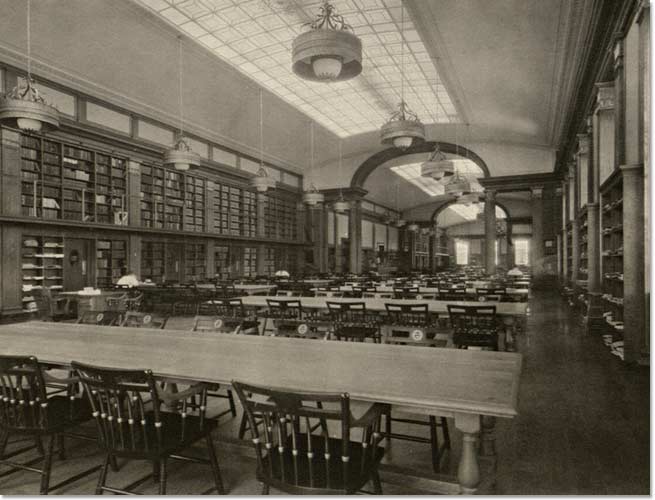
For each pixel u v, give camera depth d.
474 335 4.18
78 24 8.66
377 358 2.61
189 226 13.45
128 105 11.19
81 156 10.03
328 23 5.96
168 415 2.63
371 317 5.39
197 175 13.83
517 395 1.89
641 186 5.11
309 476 1.91
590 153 8.59
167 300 9.25
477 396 1.88
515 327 5.06
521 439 3.16
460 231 40.84
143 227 11.10
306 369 2.35
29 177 8.81
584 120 9.79
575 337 7.08
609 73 7.33
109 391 2.21
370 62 11.69
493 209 17.78
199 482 2.58
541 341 6.76
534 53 9.30
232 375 2.24
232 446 2.88
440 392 1.94
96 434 3.21
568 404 3.90
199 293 9.03
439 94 13.84
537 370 5.04
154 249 12.03
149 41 9.76
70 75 9.55
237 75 11.95
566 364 5.32
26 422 2.51
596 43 7.34
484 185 17.89
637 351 5.21
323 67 5.07
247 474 2.68
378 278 14.27
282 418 1.89
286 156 18.34
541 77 10.37
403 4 8.60
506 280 11.85
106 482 2.60
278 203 18.75
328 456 1.81
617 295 6.21
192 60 10.82
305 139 17.52
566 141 13.07
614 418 3.55
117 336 3.38
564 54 8.73
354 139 18.17
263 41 10.38
